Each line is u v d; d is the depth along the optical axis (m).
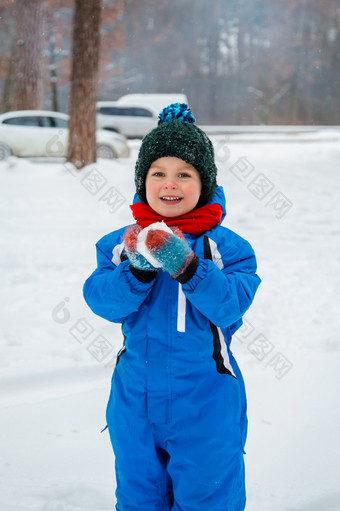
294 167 14.08
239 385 2.09
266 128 27.77
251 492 2.66
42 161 15.32
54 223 8.36
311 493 2.65
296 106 54.59
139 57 51.09
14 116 16.28
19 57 21.86
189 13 52.53
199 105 55.44
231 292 1.94
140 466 2.05
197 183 2.10
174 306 2.00
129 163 13.26
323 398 3.55
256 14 54.53
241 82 55.03
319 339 4.43
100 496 2.61
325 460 2.93
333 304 5.18
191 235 2.08
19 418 3.34
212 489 2.01
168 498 2.11
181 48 52.72
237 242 2.11
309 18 52.59
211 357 2.01
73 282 5.79
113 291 1.96
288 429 3.22
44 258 6.57
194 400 1.99
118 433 2.07
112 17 36.47
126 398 2.05
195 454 1.99
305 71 53.66
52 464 2.89
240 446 2.07
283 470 2.85
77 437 3.15
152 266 1.91
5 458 2.93
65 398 3.58
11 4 30.88
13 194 10.10
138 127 23.73
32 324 4.70
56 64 38.03
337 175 13.30
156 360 2.00
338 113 54.69
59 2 33.22
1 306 5.10
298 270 6.22
